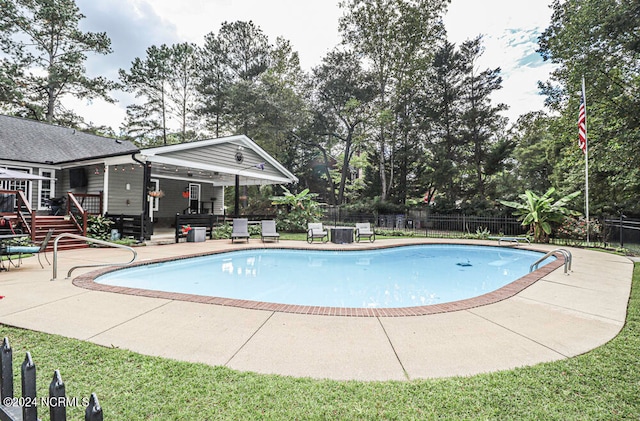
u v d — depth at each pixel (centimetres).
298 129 2694
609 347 306
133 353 282
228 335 327
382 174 2417
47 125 1577
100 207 1181
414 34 2114
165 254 868
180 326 350
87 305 415
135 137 2869
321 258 997
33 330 332
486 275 787
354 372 256
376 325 361
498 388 233
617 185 1562
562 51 1485
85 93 2467
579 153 1584
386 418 198
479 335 335
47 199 1254
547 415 202
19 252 632
